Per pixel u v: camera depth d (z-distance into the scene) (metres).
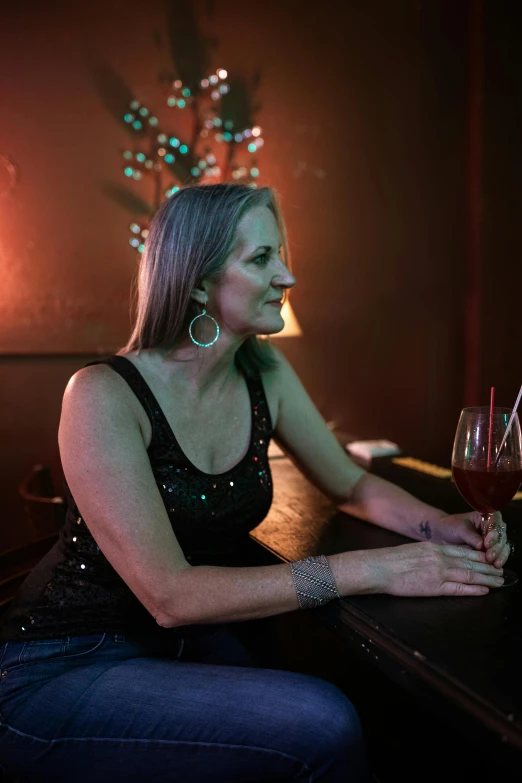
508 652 0.83
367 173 3.48
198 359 1.23
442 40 3.54
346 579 1.02
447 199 3.66
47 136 2.89
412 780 1.45
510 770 0.68
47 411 3.00
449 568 1.03
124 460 1.07
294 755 0.95
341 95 3.39
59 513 1.70
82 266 2.99
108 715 1.01
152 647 1.19
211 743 0.98
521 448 1.02
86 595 1.13
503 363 3.75
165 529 1.06
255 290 1.20
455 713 0.75
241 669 1.07
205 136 3.15
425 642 0.86
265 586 1.02
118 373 1.17
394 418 3.69
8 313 2.88
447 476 1.80
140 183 3.06
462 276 3.75
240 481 1.25
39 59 2.85
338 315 3.51
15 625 1.15
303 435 1.43
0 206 2.84
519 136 3.63
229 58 3.16
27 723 1.04
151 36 3.03
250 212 1.19
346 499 1.43
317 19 3.30
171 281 1.18
